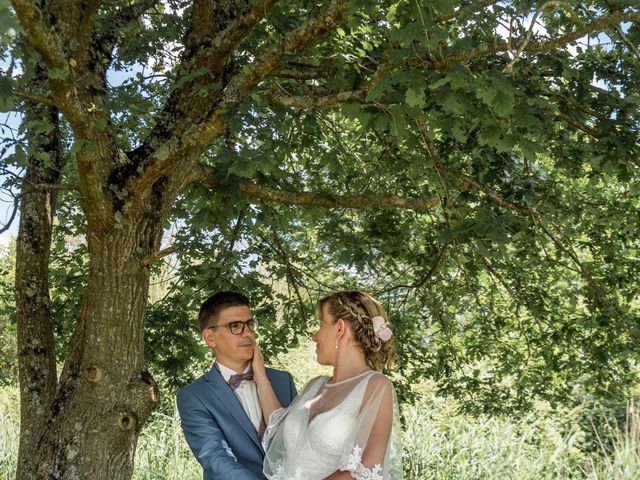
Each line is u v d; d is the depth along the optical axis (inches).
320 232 228.8
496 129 118.0
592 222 224.8
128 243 139.9
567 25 152.9
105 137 133.6
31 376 156.6
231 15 152.3
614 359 240.8
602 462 312.0
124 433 139.9
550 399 250.5
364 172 225.9
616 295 237.3
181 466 300.4
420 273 230.4
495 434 317.7
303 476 105.3
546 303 241.1
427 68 115.2
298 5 169.3
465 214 168.1
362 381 108.4
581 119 155.3
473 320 265.9
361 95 126.7
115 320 140.6
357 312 113.2
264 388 122.6
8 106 98.7
